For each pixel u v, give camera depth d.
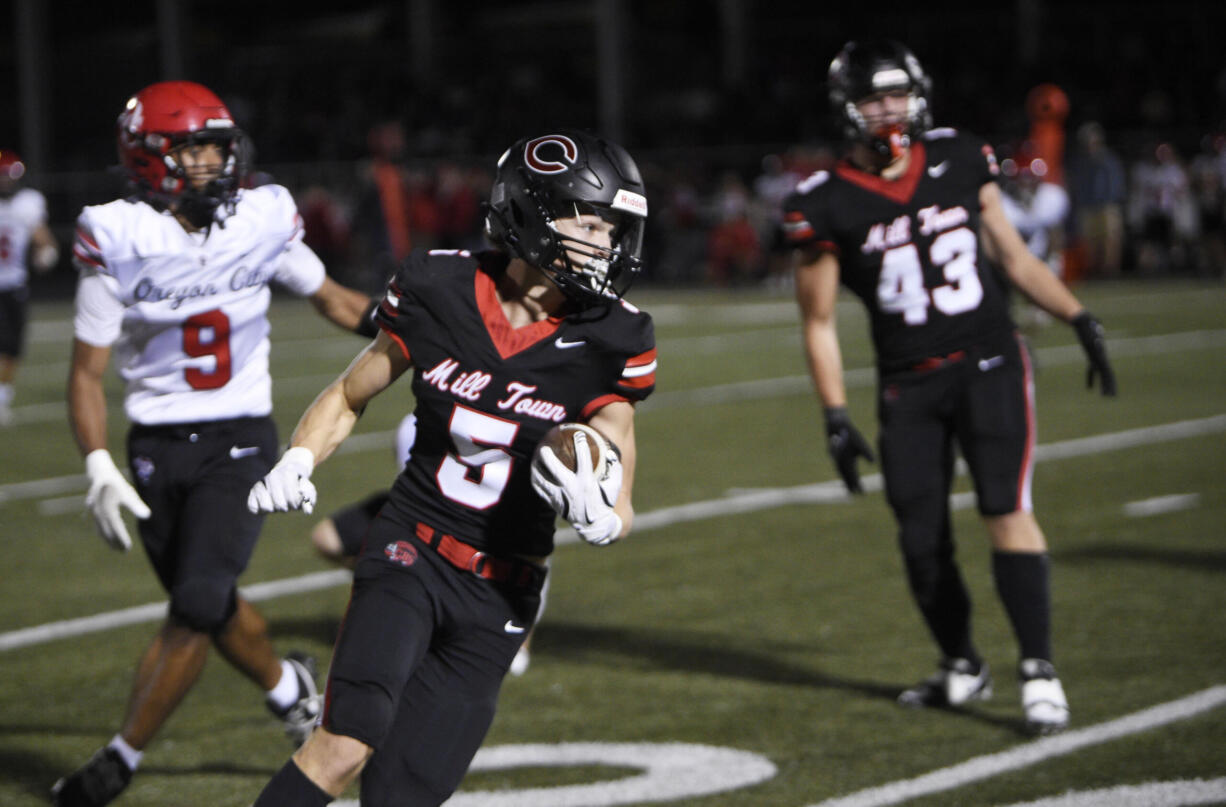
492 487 12.27
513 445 12.20
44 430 42.78
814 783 15.57
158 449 16.05
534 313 12.20
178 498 16.09
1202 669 18.98
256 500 11.84
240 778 16.27
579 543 27.70
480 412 12.16
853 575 24.77
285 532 29.27
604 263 11.91
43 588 25.05
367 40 131.50
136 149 15.54
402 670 11.88
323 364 57.31
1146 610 21.84
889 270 17.61
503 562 12.41
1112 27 112.06
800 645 20.97
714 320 72.69
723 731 17.41
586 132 12.12
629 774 16.00
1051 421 39.69
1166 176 90.00
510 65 123.56
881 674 19.58
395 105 114.62
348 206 101.44
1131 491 30.50
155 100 15.55
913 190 17.62
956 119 103.75
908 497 17.80
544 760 16.53
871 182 17.75
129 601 24.17
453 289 12.16
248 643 15.69
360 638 11.95
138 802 15.53
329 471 35.31
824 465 34.72
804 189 17.98
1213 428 37.88
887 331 17.89
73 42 137.88
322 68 124.38
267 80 124.62
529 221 11.80
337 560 18.89
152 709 14.96
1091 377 18.00
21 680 20.00
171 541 16.33
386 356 12.43
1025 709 17.02
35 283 110.62
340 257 96.94
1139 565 24.50
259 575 25.73
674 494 31.73
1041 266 18.20
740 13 115.69
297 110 121.00
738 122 105.00
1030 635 17.22
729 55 116.38
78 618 23.12
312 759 11.62
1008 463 17.41
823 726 17.53
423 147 107.62
